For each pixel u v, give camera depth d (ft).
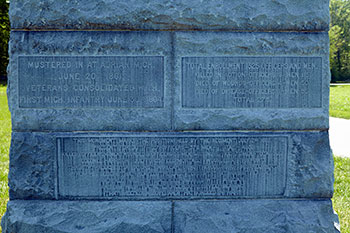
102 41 11.24
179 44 11.29
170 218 11.57
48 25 11.21
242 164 11.62
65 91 11.32
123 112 11.42
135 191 11.62
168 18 11.22
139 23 11.25
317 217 11.61
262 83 11.41
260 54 11.36
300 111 11.49
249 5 11.28
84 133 11.48
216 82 11.37
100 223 11.50
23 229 11.39
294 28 11.36
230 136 11.53
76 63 11.27
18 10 11.16
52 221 11.44
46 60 11.25
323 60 11.43
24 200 11.57
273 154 11.60
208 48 11.31
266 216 11.60
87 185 11.58
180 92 11.39
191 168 11.60
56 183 11.54
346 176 20.22
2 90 74.54
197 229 11.53
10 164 11.46
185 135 11.51
